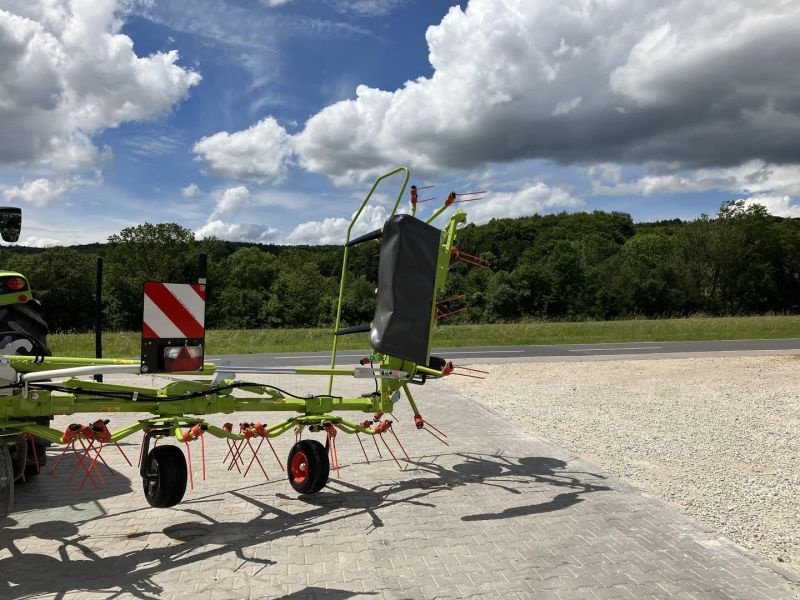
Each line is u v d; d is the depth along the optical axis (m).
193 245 65.56
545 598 3.26
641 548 3.96
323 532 4.25
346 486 5.38
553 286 59.34
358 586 3.39
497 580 3.48
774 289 60.72
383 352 4.64
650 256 64.88
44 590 3.32
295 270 67.94
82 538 4.11
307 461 4.94
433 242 4.91
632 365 15.54
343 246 5.67
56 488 5.25
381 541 4.09
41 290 52.69
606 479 5.59
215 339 24.61
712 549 3.95
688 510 4.77
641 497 5.05
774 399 10.27
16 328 5.11
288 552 3.89
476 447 6.86
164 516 4.57
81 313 54.44
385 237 4.80
